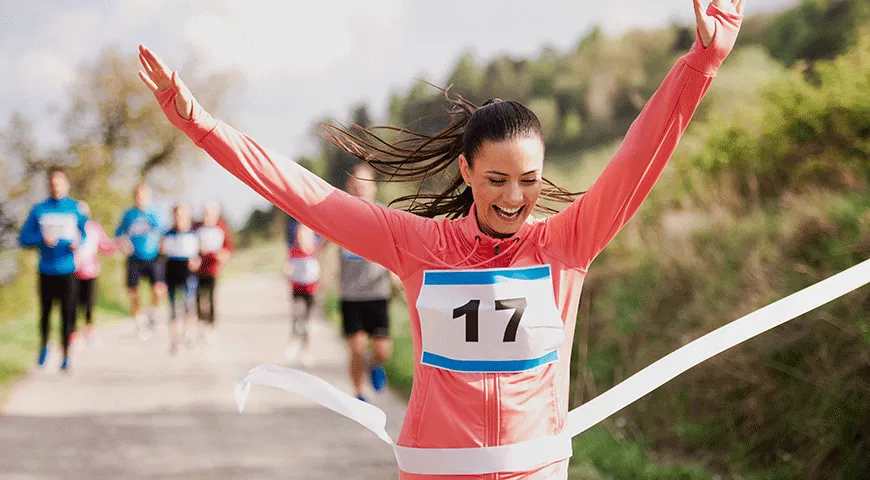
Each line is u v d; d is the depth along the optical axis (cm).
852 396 480
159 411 820
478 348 229
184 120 221
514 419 229
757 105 867
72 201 1006
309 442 698
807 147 763
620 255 811
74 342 1238
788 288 554
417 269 237
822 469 478
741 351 552
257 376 240
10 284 1762
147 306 2098
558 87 5172
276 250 5741
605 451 579
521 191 222
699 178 861
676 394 603
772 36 3434
